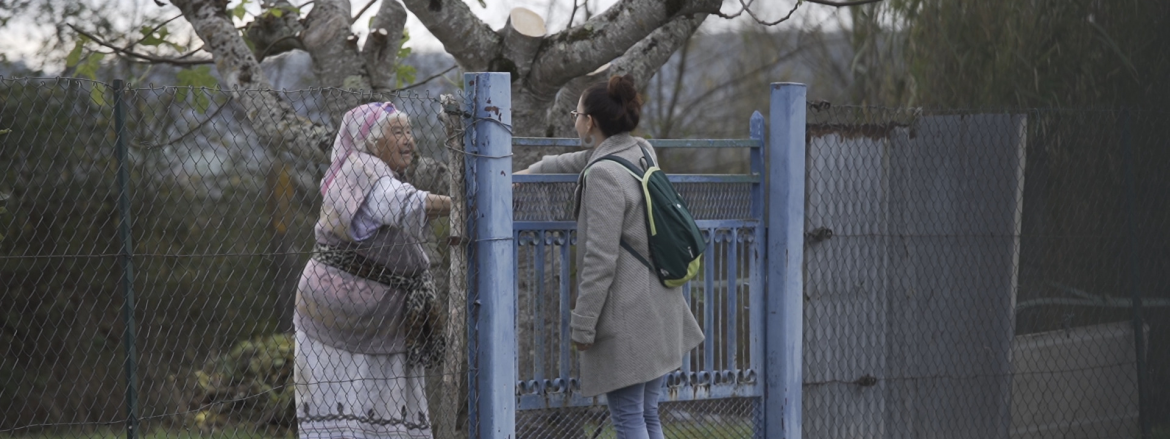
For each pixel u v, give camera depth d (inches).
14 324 285.3
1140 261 184.1
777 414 154.9
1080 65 232.8
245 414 229.0
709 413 156.6
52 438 182.2
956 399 166.9
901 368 164.2
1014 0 249.9
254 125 174.9
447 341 130.3
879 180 161.8
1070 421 177.8
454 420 131.0
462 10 180.7
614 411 132.3
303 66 325.7
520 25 181.0
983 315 167.6
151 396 283.4
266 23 213.9
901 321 163.9
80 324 292.8
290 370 259.4
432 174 159.0
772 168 153.5
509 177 129.8
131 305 118.4
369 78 195.2
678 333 133.3
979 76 262.5
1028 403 174.6
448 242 129.9
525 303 156.0
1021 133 169.3
